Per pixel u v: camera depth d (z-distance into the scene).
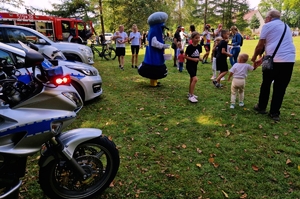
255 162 3.09
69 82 2.07
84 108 5.12
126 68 10.11
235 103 5.31
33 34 7.43
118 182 2.73
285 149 3.37
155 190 2.60
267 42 4.15
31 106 1.95
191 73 5.30
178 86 6.93
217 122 4.34
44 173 2.18
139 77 8.23
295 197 2.47
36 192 2.59
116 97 5.90
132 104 5.38
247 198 2.47
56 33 14.69
